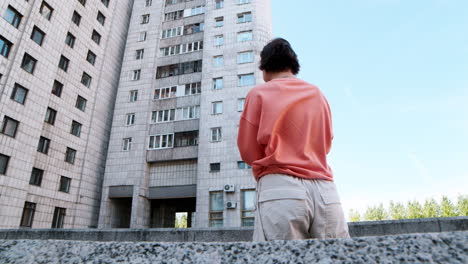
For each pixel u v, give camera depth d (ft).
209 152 74.18
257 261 2.41
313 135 5.40
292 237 4.38
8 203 57.93
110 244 2.88
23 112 63.82
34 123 65.92
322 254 2.34
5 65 61.82
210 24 89.97
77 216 74.23
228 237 19.75
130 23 99.04
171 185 76.23
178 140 78.95
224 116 77.20
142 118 83.46
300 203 4.50
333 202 4.82
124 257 2.69
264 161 4.98
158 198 75.82
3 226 56.39
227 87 80.53
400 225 17.71
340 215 4.86
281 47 6.39
